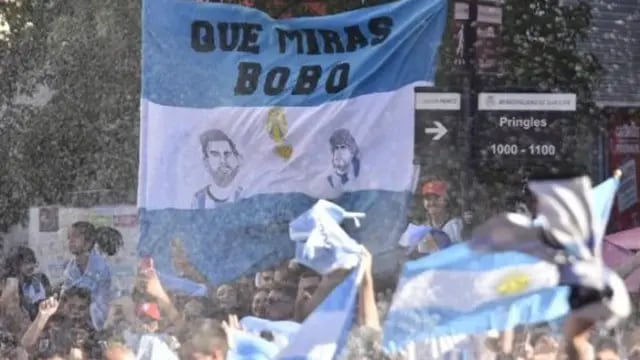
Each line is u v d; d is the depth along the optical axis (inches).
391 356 630.5
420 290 615.2
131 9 916.0
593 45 1116.5
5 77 934.4
